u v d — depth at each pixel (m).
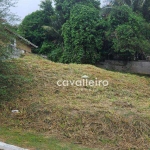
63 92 6.98
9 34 6.26
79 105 5.69
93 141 4.14
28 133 4.36
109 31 14.75
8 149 3.62
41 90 6.88
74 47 15.55
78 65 11.02
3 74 6.28
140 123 4.65
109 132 4.41
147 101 7.09
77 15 15.66
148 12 16.88
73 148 3.84
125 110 5.53
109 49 15.70
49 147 3.81
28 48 17.56
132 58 15.48
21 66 8.55
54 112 5.13
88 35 15.05
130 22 14.32
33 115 5.03
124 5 15.42
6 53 6.04
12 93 6.21
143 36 14.29
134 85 8.96
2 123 4.74
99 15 16.30
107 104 6.11
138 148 3.93
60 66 10.13
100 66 16.02
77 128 4.52
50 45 19.22
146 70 15.09
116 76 9.95
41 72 8.61
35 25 20.42
